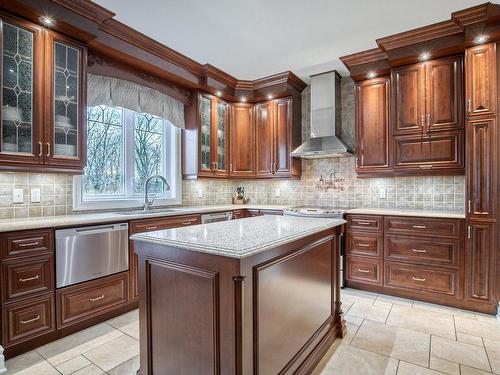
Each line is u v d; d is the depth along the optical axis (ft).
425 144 10.17
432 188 11.25
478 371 6.01
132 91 10.66
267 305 4.73
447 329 7.82
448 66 9.80
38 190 8.54
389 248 10.20
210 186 14.71
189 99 12.87
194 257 4.50
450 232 9.18
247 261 4.23
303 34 9.66
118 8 8.11
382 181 12.33
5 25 6.95
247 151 14.61
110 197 10.71
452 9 8.33
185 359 4.69
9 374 5.95
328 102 12.84
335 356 6.57
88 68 9.07
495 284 8.55
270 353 4.82
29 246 6.77
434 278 9.45
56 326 7.25
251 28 9.29
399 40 9.84
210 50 10.77
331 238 7.22
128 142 11.32
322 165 13.85
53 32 7.79
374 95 11.51
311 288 6.23
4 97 6.95
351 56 11.20
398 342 7.16
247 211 13.75
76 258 7.63
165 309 4.93
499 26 8.21
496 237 8.52
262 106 14.43
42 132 7.57
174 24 9.00
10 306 6.47
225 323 4.20
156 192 12.37
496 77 8.49
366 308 9.23
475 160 8.75
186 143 13.14
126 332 7.71
